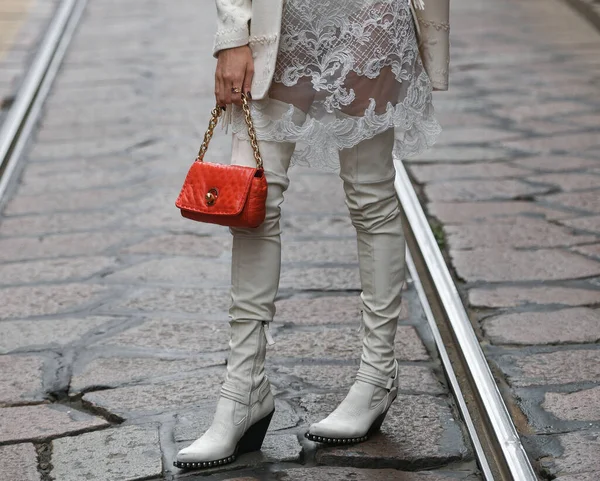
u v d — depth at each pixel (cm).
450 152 895
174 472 427
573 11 1505
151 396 496
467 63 1212
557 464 431
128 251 694
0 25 1394
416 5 425
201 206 398
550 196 782
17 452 447
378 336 442
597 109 1015
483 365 510
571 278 632
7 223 751
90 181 836
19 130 960
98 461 438
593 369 516
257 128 399
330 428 437
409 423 468
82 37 1345
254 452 440
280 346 550
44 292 628
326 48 399
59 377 520
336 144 411
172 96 1073
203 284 638
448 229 719
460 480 424
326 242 706
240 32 392
